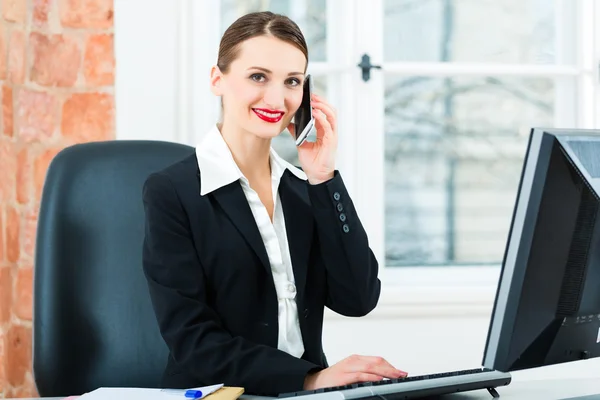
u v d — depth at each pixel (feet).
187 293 5.04
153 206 5.17
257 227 5.25
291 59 5.14
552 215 3.85
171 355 5.28
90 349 5.90
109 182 6.08
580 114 9.77
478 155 9.83
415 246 9.73
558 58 9.91
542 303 3.94
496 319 3.93
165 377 5.19
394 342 9.05
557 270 3.96
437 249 9.77
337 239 5.34
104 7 8.66
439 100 9.75
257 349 4.76
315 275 5.47
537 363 4.05
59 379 5.80
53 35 8.55
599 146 3.93
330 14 9.54
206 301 5.21
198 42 9.04
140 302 6.01
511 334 3.88
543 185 3.79
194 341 4.85
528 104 9.87
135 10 8.75
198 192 5.23
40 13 8.51
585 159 3.84
